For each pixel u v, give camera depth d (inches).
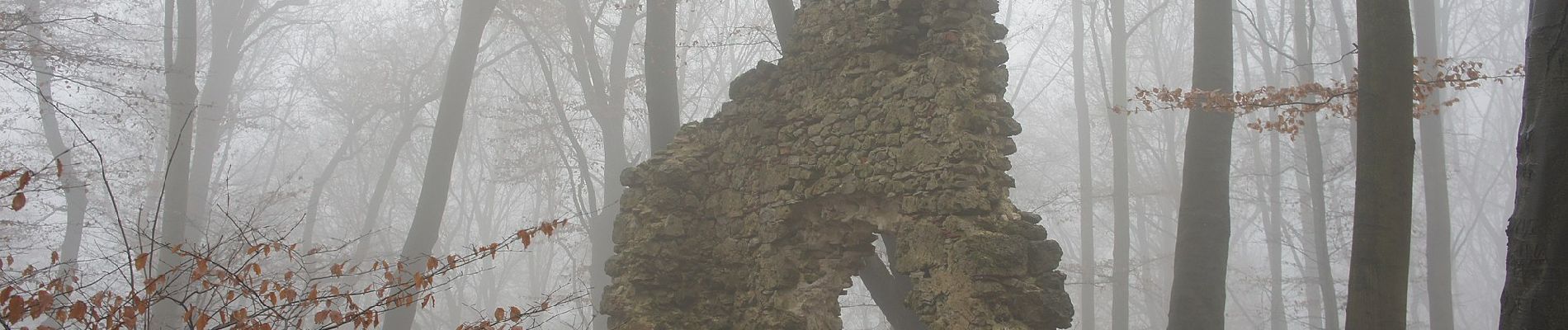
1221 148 451.5
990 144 324.2
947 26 332.8
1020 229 311.6
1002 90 335.0
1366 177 286.7
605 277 737.6
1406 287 282.0
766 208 371.6
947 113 315.9
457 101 699.4
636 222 398.9
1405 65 288.0
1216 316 436.1
